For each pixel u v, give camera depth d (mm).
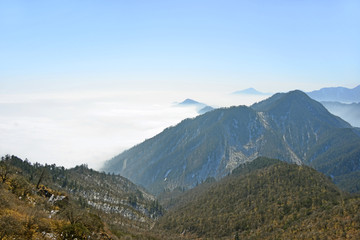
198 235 178375
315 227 115000
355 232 97188
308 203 151000
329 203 139375
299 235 113625
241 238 148125
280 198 170250
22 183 72625
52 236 44188
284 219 144625
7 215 42531
